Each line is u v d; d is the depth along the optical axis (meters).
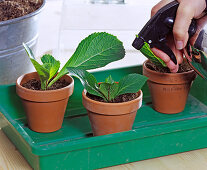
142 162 0.56
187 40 0.56
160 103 0.70
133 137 0.54
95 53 0.59
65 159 0.52
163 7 0.55
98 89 0.58
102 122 0.57
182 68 0.69
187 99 0.76
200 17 0.58
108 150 0.54
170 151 0.58
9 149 0.60
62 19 1.55
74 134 0.63
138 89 0.57
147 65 0.71
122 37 1.39
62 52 1.26
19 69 0.78
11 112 0.67
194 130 0.59
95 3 1.66
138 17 1.58
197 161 0.57
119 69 0.76
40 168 0.51
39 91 0.59
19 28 0.72
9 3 0.81
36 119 0.62
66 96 0.61
